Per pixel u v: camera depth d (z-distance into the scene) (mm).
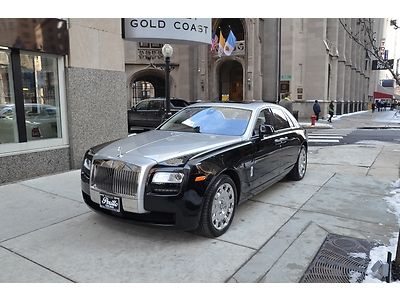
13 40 6570
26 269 3572
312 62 30312
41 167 7312
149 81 35625
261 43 30500
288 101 19547
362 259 3826
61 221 4793
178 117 5883
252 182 5059
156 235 4355
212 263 3713
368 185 6680
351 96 46250
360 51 50156
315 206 5461
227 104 5816
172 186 3914
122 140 4973
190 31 11086
